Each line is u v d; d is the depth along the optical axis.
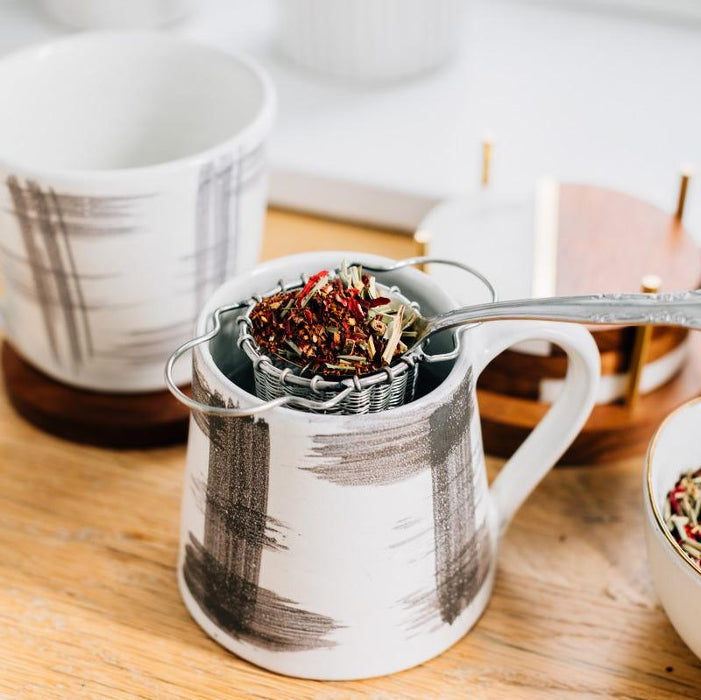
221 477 0.45
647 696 0.47
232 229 0.54
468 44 0.82
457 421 0.44
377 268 0.48
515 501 0.50
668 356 0.56
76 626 0.49
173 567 0.52
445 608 0.47
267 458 0.43
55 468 0.55
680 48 0.81
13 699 0.47
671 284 0.56
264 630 0.47
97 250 0.52
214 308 0.46
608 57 0.79
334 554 0.44
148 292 0.53
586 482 0.55
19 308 0.55
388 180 0.67
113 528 0.53
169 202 0.51
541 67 0.78
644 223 0.60
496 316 0.44
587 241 0.58
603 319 0.42
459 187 0.66
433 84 0.76
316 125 0.71
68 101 0.58
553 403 0.52
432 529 0.45
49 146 0.58
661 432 0.48
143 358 0.55
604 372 0.55
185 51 0.58
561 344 0.47
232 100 0.57
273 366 0.44
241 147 0.52
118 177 0.50
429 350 0.47
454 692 0.47
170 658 0.48
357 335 0.44
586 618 0.50
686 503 0.48
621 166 0.68
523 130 0.71
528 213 0.61
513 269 0.57
